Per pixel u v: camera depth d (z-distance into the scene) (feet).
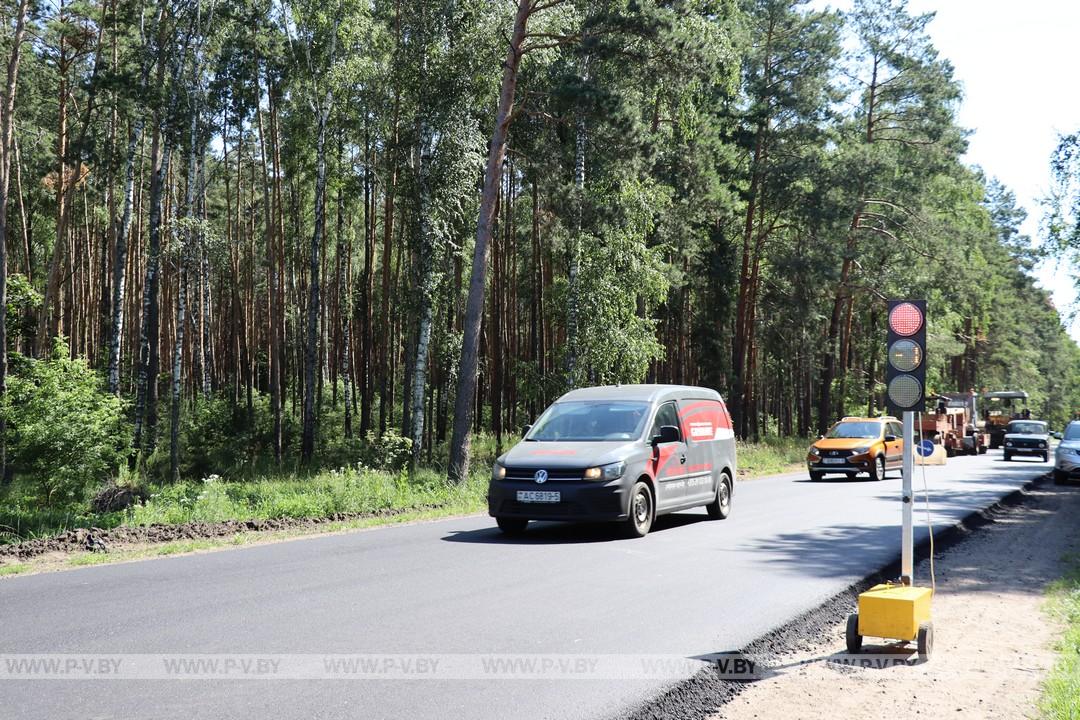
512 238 139.85
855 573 32.50
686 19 80.48
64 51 110.52
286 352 174.09
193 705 16.46
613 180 97.50
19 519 43.96
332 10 107.96
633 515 40.19
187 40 102.83
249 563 32.48
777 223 169.99
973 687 19.45
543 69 89.10
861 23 164.86
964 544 43.37
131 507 51.31
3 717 15.66
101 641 20.99
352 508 52.34
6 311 100.01
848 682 19.75
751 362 162.50
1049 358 360.89
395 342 156.25
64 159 102.58
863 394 193.67
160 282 144.25
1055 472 85.81
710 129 133.49
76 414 73.05
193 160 109.50
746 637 22.58
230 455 109.60
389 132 108.17
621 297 95.09
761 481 85.20
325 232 160.86
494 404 123.44
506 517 39.96
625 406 44.04
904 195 155.53
